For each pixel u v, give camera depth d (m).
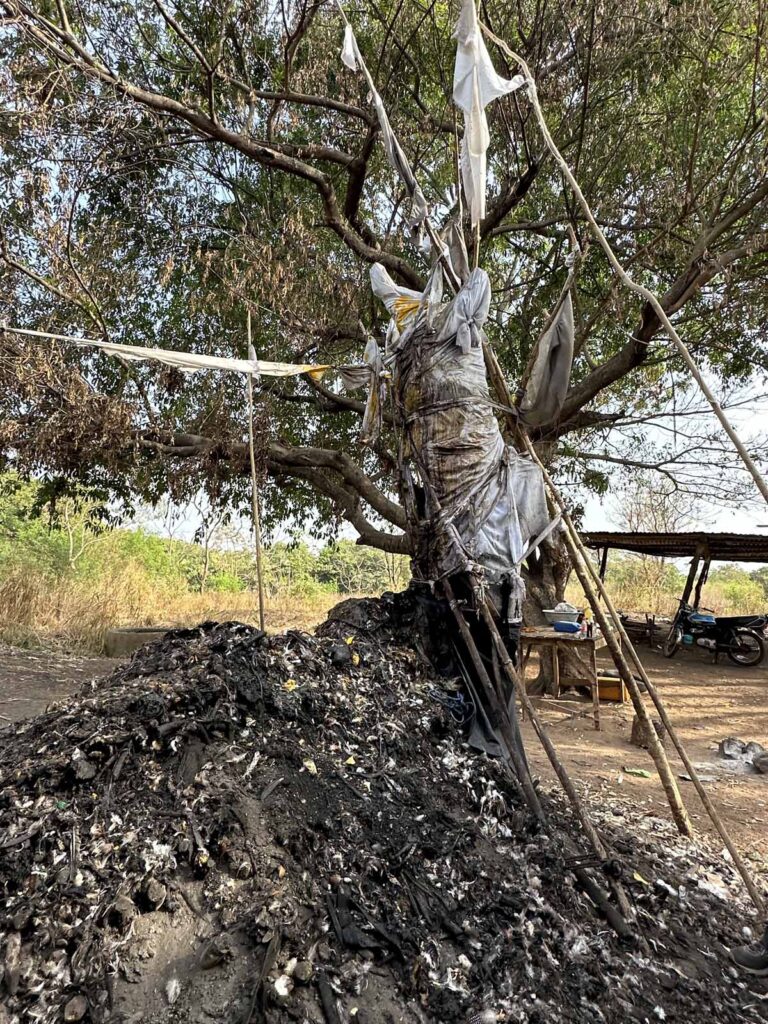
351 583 26.44
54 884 2.53
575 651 9.29
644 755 6.74
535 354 4.19
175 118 8.48
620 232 9.33
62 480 10.55
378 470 11.41
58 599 12.80
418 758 3.61
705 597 24.72
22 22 5.85
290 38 7.61
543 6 7.57
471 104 3.77
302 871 2.70
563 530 4.43
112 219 9.18
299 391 11.10
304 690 3.62
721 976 2.91
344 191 10.05
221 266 8.88
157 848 2.66
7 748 3.27
